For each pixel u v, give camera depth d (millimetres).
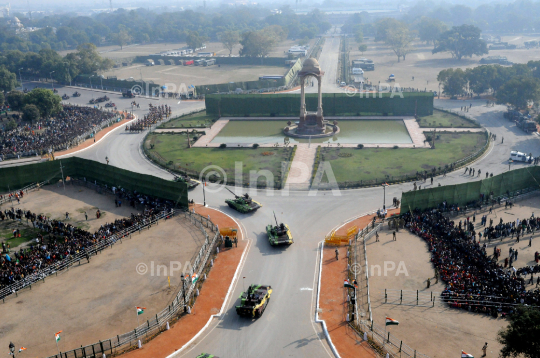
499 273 71000
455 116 173125
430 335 60031
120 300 68938
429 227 88500
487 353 55969
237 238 87562
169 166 127438
